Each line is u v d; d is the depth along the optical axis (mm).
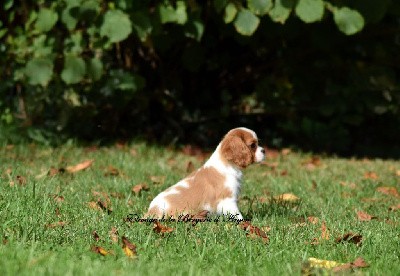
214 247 7074
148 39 14125
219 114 15867
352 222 8648
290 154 15117
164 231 7621
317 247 7371
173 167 12836
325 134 15898
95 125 15047
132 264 6430
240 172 8656
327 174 12742
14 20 14367
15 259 6324
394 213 9539
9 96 14625
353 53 15781
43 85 13281
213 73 16141
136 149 14391
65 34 13750
